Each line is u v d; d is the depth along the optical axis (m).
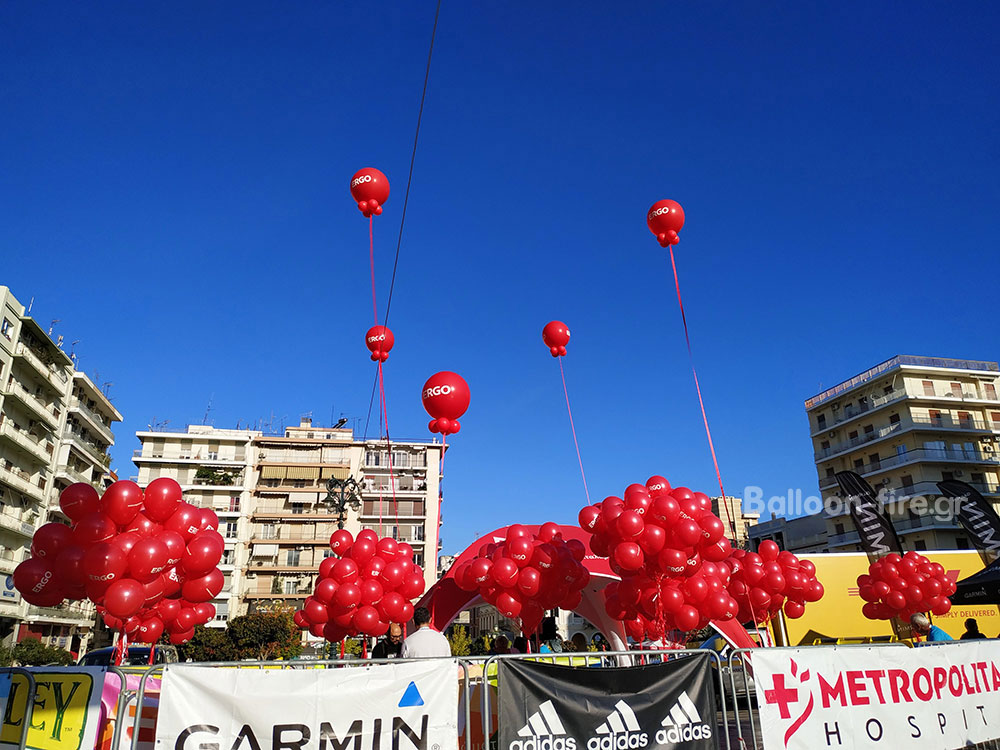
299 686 4.43
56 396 45.72
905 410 46.53
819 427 53.38
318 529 58.97
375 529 58.94
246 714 4.29
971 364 49.72
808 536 51.25
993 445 46.34
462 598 13.34
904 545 44.66
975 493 18.92
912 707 6.21
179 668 4.24
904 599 12.25
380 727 4.56
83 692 4.71
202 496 59.38
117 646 8.38
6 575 39.06
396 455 61.88
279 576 57.78
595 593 15.09
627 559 8.09
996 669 6.98
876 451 48.47
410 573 10.16
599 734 5.02
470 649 26.70
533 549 9.23
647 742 5.17
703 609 8.46
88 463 50.72
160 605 9.23
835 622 16.78
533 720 4.84
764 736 5.43
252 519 59.03
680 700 5.38
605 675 5.16
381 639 11.45
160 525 7.39
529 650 10.26
